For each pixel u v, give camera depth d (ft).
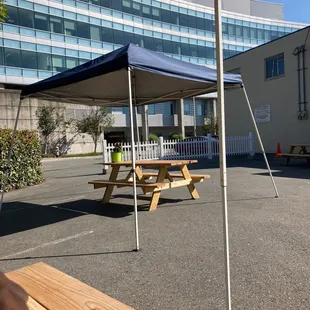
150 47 121.70
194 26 132.67
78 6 105.09
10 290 3.84
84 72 14.65
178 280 10.02
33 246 13.97
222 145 7.66
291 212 17.38
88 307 5.46
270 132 60.75
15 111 83.76
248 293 9.02
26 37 94.63
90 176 39.01
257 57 62.54
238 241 13.19
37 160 34.37
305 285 9.32
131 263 11.51
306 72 53.47
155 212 18.75
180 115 130.00
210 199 21.56
